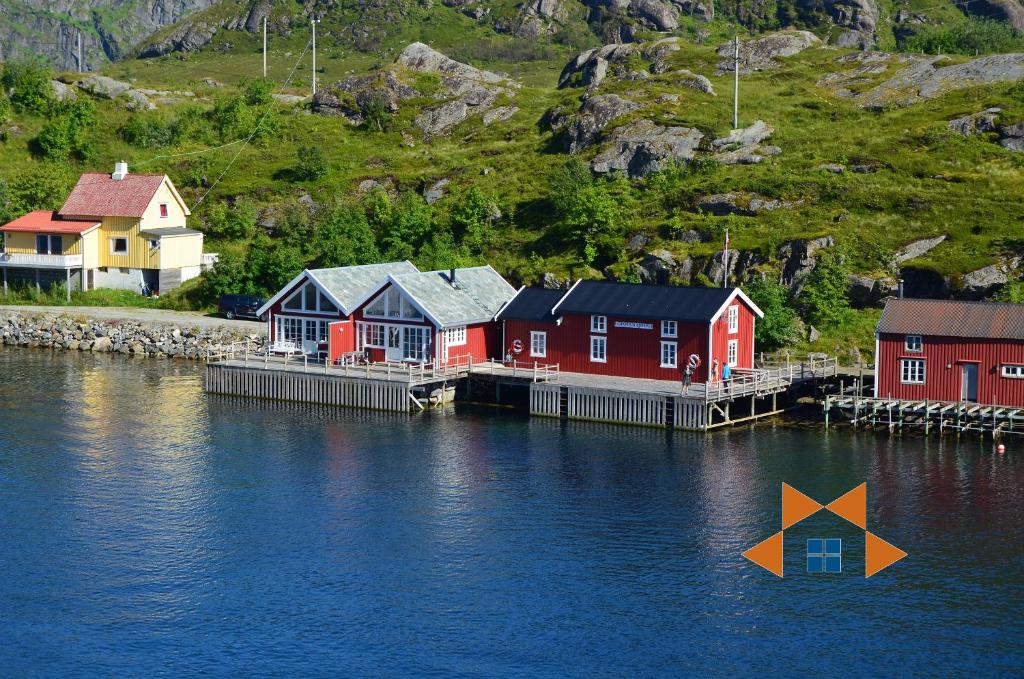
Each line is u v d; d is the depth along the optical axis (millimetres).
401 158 133125
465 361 83375
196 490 63719
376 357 84000
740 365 80562
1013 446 71000
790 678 45156
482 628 48656
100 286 113562
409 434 74000
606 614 49844
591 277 98938
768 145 115500
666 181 111375
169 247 112188
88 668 45656
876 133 116688
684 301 78875
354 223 112750
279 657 46469
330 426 75875
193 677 45000
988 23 166875
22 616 49500
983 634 48344
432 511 60719
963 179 105375
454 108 141375
